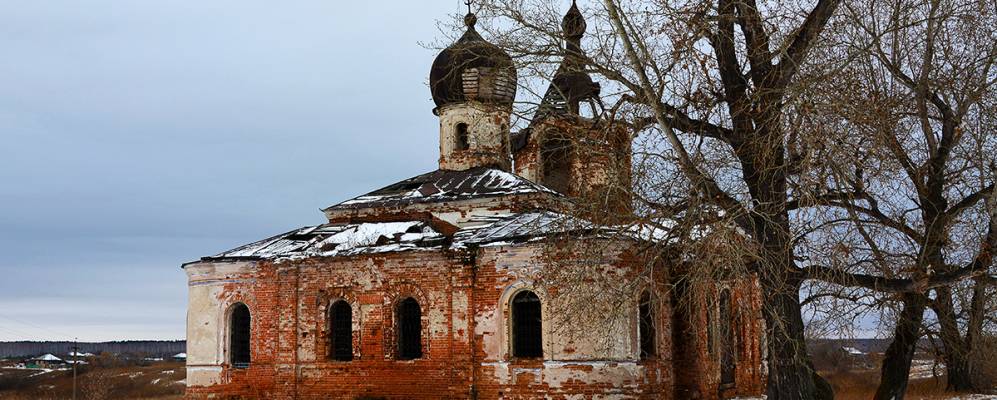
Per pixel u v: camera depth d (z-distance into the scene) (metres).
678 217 16.61
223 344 26.88
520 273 23.36
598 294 18.09
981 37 17.33
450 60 29.69
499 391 23.27
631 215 16.34
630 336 22.70
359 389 24.98
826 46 16.05
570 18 24.78
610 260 21.77
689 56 16.80
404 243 25.36
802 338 17.27
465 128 30.61
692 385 24.56
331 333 25.88
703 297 16.73
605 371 22.33
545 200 26.72
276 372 25.97
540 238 22.48
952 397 29.77
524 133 32.34
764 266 16.03
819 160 14.88
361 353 25.14
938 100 17.70
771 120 15.39
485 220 27.28
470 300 23.95
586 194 17.22
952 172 17.98
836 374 36.62
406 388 24.44
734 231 15.53
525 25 17.75
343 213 29.08
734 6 17.50
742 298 19.03
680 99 16.98
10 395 59.53
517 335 23.61
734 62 17.53
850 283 15.96
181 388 60.56
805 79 14.89
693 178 15.94
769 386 17.53
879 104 16.08
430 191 28.81
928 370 46.06
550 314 20.55
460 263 24.20
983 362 21.89
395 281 25.00
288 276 26.30
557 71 18.03
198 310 27.41
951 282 16.45
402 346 25.05
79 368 82.50
